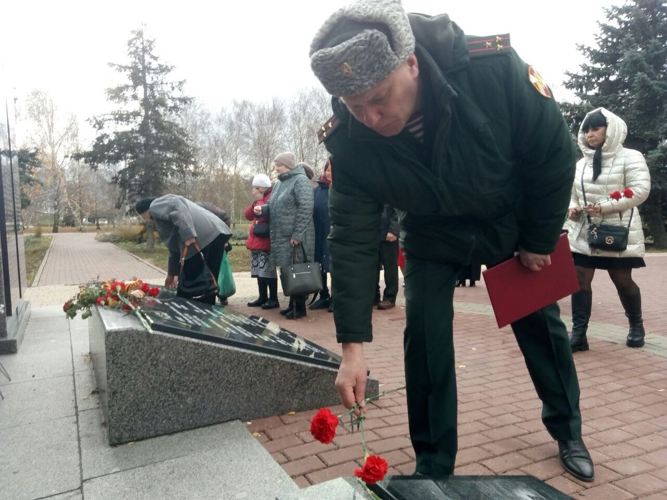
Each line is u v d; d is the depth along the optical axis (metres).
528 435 2.80
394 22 1.46
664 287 9.09
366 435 2.79
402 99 1.58
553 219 1.97
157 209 4.93
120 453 2.49
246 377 2.90
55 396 3.24
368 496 1.70
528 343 2.46
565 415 2.44
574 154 1.88
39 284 11.39
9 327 4.52
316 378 3.12
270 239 6.62
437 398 2.17
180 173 26.02
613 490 2.24
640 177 4.13
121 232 31.17
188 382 2.74
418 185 1.86
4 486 2.19
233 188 36.38
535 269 2.15
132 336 2.60
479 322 6.11
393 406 3.25
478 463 2.48
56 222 48.97
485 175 1.81
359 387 1.86
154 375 2.65
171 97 25.42
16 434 2.70
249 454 2.46
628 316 4.70
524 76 1.75
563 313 6.79
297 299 6.19
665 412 3.13
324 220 6.60
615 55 21.72
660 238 21.05
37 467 2.35
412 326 2.19
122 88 24.22
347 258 1.90
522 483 1.89
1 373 3.69
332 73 1.45
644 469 2.43
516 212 2.05
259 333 3.34
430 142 1.79
